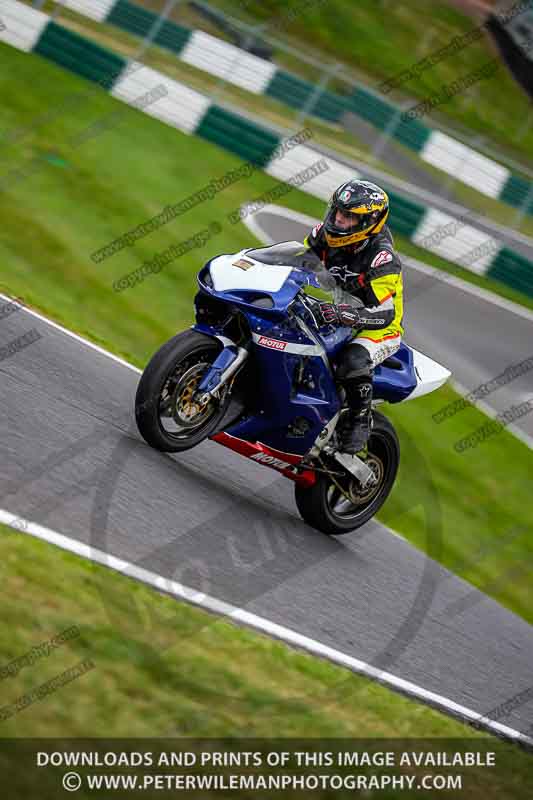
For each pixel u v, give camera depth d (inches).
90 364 1013.2
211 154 2554.1
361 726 601.3
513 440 1785.2
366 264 815.1
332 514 898.1
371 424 884.0
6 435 721.0
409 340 1987.0
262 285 762.2
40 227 1672.0
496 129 4163.4
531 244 3201.3
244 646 613.6
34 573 559.5
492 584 1272.1
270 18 3976.4
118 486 726.5
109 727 481.4
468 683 781.9
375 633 761.6
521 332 2394.2
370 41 4131.4
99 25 3152.1
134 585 605.9
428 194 3105.3
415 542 1272.1
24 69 2556.6
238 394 808.9
